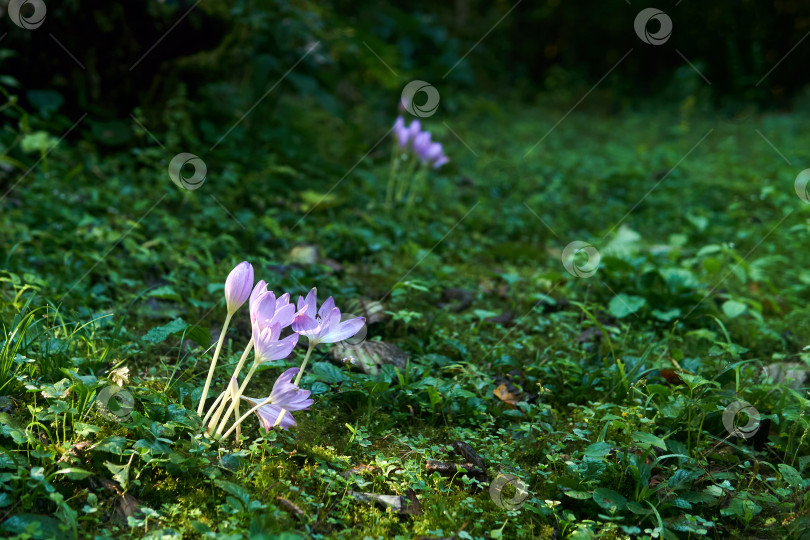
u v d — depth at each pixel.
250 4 6.47
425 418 2.83
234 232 4.74
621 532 2.28
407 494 2.33
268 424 2.33
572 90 15.01
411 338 3.41
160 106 6.38
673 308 4.07
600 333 3.67
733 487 2.54
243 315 3.54
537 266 5.05
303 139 7.39
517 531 2.23
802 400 2.77
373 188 6.16
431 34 11.30
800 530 2.29
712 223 6.32
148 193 5.25
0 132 5.39
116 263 4.00
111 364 2.77
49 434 2.23
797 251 5.45
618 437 2.74
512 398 2.98
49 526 1.97
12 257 3.80
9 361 2.51
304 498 2.24
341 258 4.73
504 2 17.06
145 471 2.25
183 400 2.60
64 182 4.99
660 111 13.03
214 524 2.11
